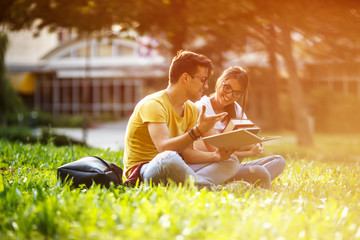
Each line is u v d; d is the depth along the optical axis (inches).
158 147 211.2
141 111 216.8
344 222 165.5
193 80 217.8
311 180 254.1
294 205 187.3
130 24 653.9
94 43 2028.8
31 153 336.8
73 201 176.7
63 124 1809.8
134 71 1749.5
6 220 159.2
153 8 580.1
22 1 705.6
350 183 250.8
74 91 2066.9
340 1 450.9
